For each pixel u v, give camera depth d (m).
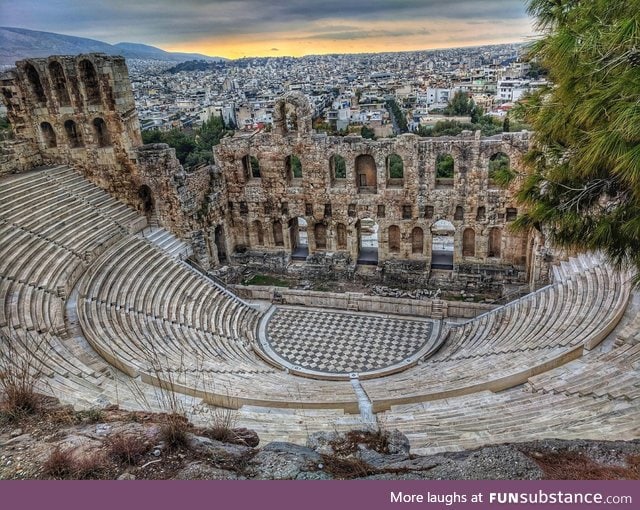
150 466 10.05
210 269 41.34
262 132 40.81
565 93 11.67
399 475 9.57
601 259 28.09
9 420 12.49
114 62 36.19
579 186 13.34
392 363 29.12
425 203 37.81
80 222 34.59
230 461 10.36
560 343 22.67
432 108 137.38
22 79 37.38
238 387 22.12
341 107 137.38
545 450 10.46
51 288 27.28
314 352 30.78
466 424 15.95
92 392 17.64
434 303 33.62
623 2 10.44
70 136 39.34
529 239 35.62
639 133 9.16
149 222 40.03
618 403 15.82
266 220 42.78
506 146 34.31
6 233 29.95
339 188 39.62
